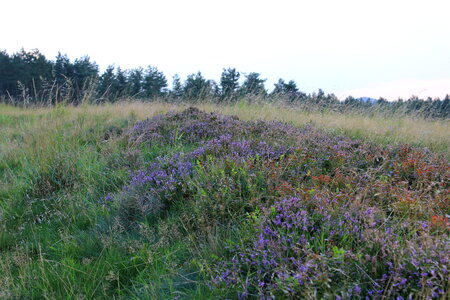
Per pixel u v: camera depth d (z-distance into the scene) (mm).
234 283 2582
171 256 3268
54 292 2902
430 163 4824
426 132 8148
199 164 4613
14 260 3348
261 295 2361
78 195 4820
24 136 7750
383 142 6977
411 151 5316
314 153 5117
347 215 3041
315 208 3217
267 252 2773
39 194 5035
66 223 4273
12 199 4977
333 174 4664
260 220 3145
